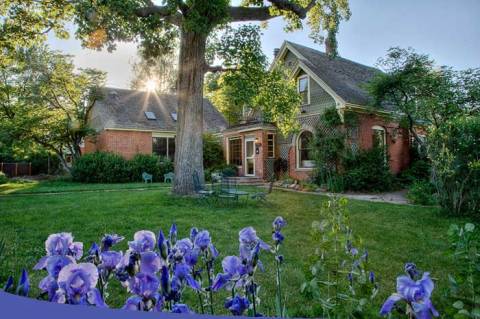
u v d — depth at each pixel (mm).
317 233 1724
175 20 9297
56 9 9859
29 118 17734
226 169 17609
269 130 16609
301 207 8391
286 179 15258
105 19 7809
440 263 4020
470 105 11602
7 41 10469
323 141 13328
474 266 1496
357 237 1654
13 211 7598
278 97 11953
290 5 10898
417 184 10133
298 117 15664
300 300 2729
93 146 21984
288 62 17156
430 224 6430
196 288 1043
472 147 6934
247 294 1201
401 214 7488
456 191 7250
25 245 4691
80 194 11273
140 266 932
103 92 20703
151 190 12680
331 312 1426
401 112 13242
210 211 7676
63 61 18609
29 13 10281
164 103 24391
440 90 11648
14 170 25312
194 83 10250
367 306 1382
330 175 12914
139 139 20625
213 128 24828
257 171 16703
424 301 840
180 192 10023
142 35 8273
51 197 10383
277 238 1595
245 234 1214
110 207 8156
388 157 13711
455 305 1309
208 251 1296
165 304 998
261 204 8906
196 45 10227
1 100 18641
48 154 22500
